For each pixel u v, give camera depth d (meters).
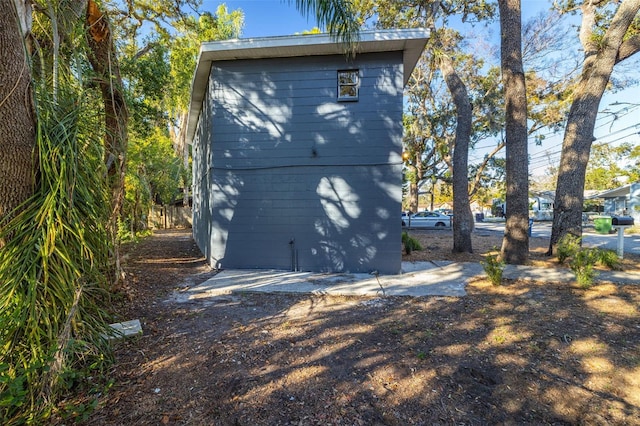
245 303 4.16
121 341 2.89
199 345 2.88
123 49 7.47
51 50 3.89
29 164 2.40
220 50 5.80
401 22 10.28
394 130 5.91
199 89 7.52
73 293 2.34
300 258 6.09
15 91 2.29
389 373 2.42
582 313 3.71
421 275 5.76
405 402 2.08
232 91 6.18
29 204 2.39
